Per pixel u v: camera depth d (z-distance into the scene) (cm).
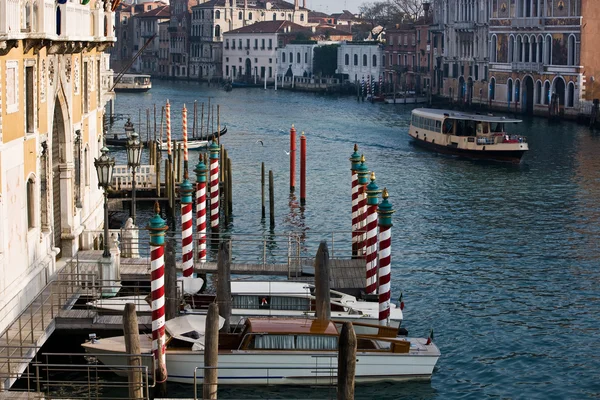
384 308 3106
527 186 6600
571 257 4522
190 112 12900
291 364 2831
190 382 2816
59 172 3522
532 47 12144
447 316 3628
